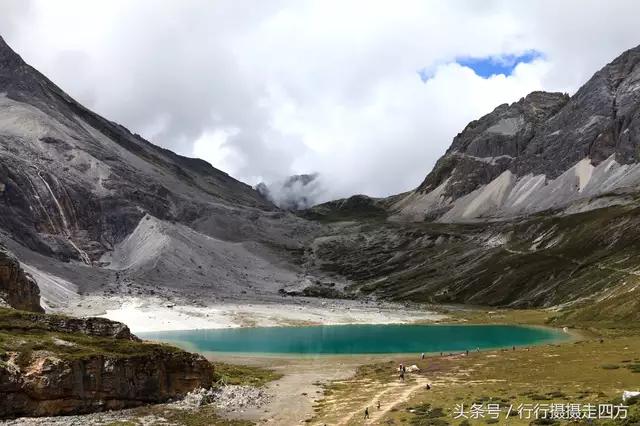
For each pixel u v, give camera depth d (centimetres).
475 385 7500
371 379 8819
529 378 7725
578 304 19775
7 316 6794
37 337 6400
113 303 18562
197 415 6059
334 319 19725
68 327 7081
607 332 14412
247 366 10619
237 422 5841
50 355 5934
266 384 8425
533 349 11500
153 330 16250
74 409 5831
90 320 7331
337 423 5747
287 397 7325
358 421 5734
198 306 19762
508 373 8388
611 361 8531
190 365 7200
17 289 11644
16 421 5238
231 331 16575
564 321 17675
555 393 6125
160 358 6869
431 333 16488
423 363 10462
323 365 10781
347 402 6862
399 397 6969
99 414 5862
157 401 6650
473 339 14950
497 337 15200
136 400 6431
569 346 11406
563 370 8138
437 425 5169
